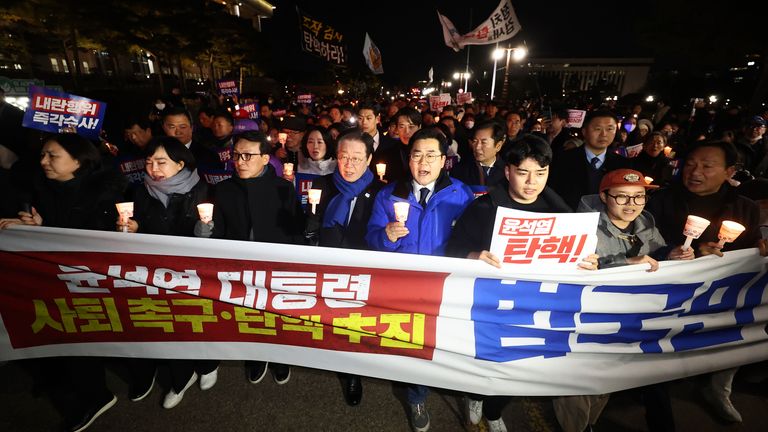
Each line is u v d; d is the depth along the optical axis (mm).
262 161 2627
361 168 2613
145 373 2738
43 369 2729
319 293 2199
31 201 2492
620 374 2248
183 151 2584
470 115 8516
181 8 20984
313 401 2803
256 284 2217
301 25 12633
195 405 2738
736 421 2654
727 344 2350
